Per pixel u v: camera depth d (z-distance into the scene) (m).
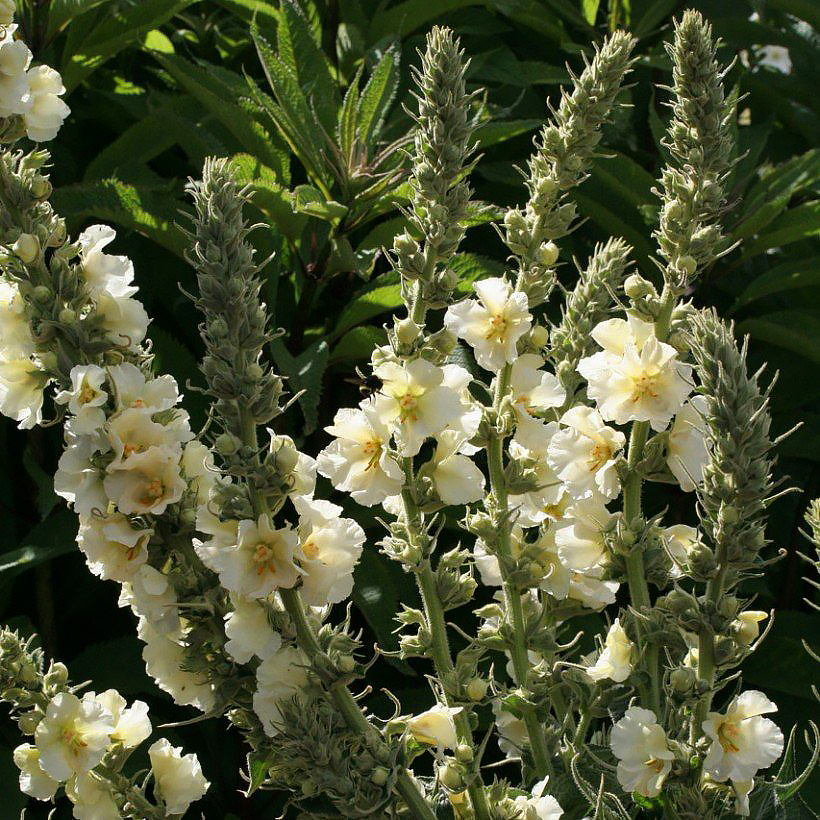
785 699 1.53
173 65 1.42
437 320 1.54
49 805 1.36
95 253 0.99
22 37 1.47
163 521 0.97
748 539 0.94
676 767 0.96
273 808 1.42
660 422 0.98
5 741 1.39
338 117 1.54
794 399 1.69
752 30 1.93
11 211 0.98
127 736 1.01
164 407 0.97
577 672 1.04
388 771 0.95
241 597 0.95
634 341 1.00
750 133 1.87
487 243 1.71
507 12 1.75
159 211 1.37
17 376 1.00
